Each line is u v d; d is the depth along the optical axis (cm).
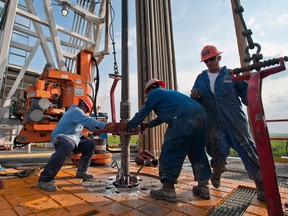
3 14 516
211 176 215
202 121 205
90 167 389
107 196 204
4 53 484
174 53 685
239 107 207
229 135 205
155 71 595
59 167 233
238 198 210
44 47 659
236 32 431
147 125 255
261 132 120
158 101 210
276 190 114
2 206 174
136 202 188
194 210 169
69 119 256
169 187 196
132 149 786
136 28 629
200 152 213
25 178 282
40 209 167
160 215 158
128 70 261
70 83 450
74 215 155
